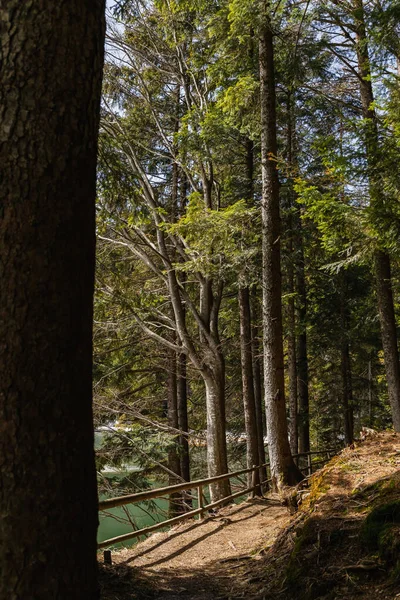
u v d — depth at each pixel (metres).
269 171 11.67
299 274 17.84
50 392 2.32
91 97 2.58
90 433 2.52
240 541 7.67
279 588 5.21
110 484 17.47
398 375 12.27
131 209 10.47
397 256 10.60
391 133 10.20
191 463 23.27
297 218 17.61
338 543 5.25
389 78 10.99
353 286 19.61
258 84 12.74
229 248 13.38
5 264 2.29
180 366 20.14
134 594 5.36
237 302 19.50
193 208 13.58
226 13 13.39
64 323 2.39
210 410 16.28
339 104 16.61
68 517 2.33
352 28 13.09
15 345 2.27
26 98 2.38
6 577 2.18
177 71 17.91
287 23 13.05
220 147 15.83
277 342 11.27
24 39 2.39
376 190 9.85
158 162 18.83
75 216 2.47
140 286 18.97
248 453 15.45
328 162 9.91
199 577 6.18
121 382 20.36
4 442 2.22
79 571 2.36
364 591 4.43
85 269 2.53
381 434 8.90
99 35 2.64
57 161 2.41
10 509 2.21
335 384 22.72
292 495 8.77
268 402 11.20
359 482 6.59
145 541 8.05
